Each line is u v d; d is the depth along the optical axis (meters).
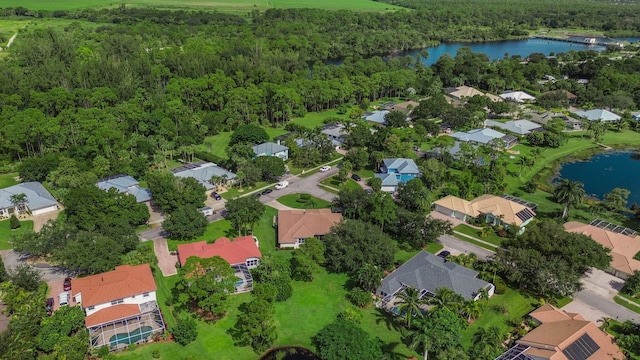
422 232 122.12
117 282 95.94
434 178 157.12
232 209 126.69
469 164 172.88
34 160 154.88
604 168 184.88
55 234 110.44
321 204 147.12
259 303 89.81
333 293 105.25
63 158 152.38
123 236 113.06
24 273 99.50
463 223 138.00
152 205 145.50
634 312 99.81
